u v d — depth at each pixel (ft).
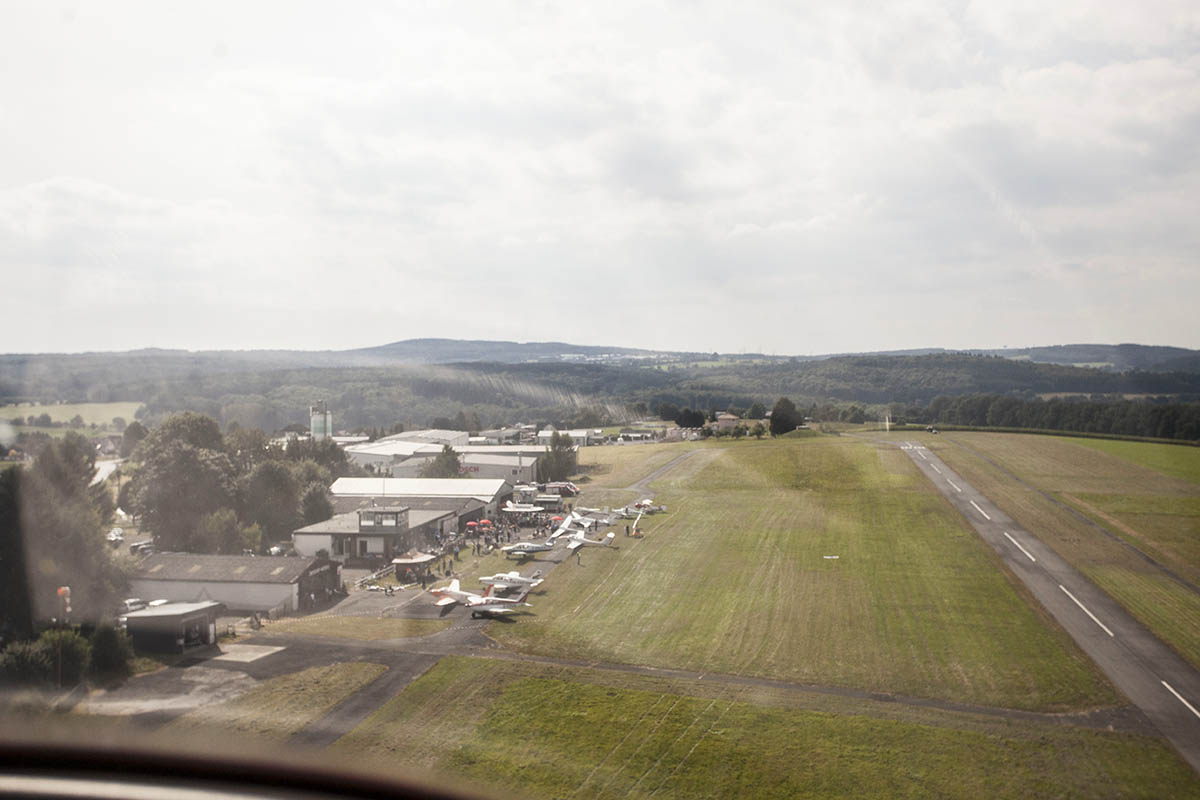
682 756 123.34
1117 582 221.46
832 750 125.70
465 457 447.83
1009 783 116.16
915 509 316.60
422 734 126.21
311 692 140.26
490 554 263.90
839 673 157.99
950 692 148.56
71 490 202.90
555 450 453.99
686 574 233.76
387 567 248.73
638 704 141.59
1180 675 156.56
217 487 281.13
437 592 207.72
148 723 122.11
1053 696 146.61
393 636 174.81
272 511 290.97
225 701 134.00
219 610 179.32
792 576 230.07
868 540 270.87
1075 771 119.24
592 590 218.18
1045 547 258.78
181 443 286.46
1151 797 111.86
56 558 179.22
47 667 132.16
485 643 171.94
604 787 113.60
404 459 466.29
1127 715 138.51
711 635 180.55
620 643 174.40
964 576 227.81
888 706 142.20
